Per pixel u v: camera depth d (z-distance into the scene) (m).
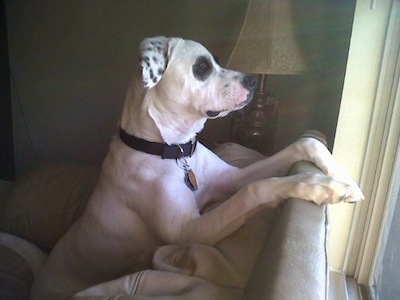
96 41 2.50
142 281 0.97
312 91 2.08
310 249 0.85
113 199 1.47
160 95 1.40
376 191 1.50
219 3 2.19
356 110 1.45
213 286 0.94
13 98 2.78
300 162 1.43
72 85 2.64
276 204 1.19
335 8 1.91
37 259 1.92
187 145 1.47
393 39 1.35
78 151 2.78
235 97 1.42
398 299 1.36
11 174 2.94
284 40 1.63
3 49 2.64
